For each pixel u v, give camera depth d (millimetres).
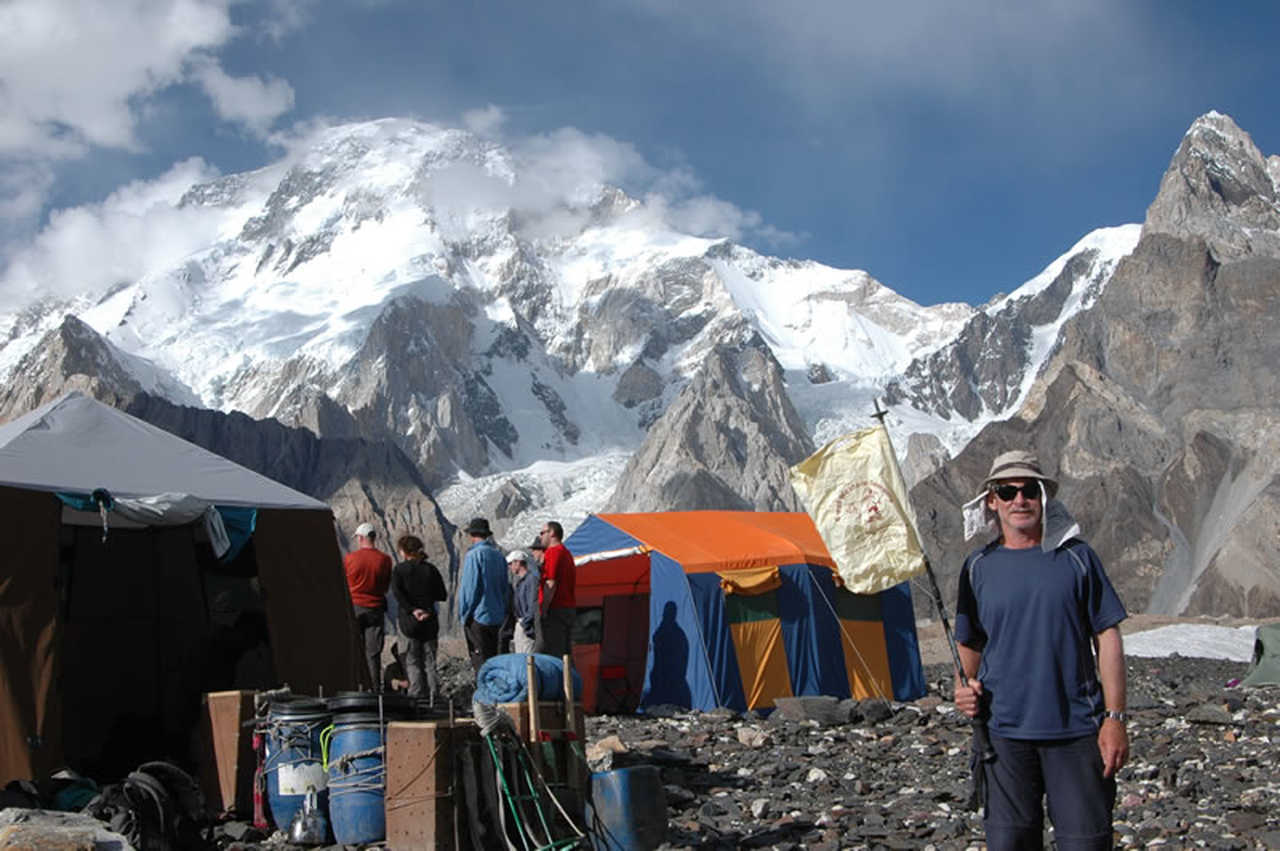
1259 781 15594
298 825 13055
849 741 20406
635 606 27438
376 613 21094
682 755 18094
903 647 27859
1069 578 8047
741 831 13516
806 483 10070
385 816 12531
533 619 20797
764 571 25484
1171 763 16906
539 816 12250
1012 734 8031
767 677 24875
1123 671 7922
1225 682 30516
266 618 18344
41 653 15492
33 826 11453
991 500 8617
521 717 13047
